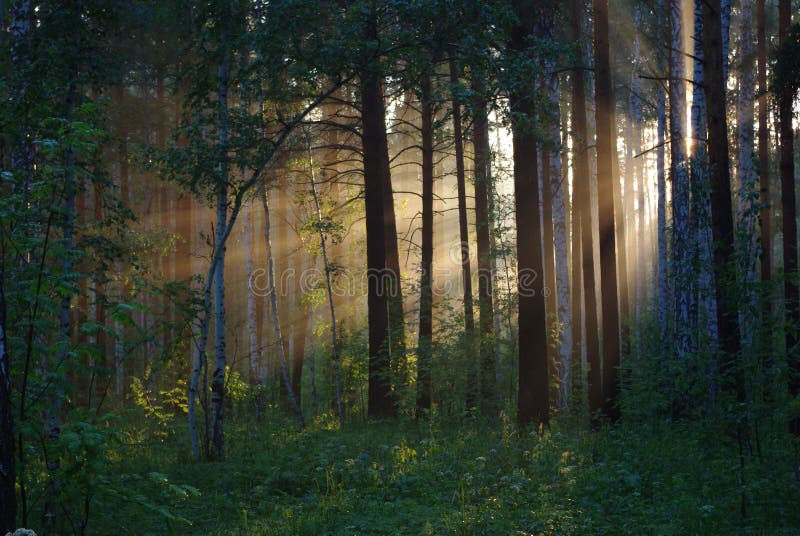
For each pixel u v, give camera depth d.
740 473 8.66
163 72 23.23
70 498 6.62
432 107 19.42
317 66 13.76
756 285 8.35
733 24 31.64
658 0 27.33
